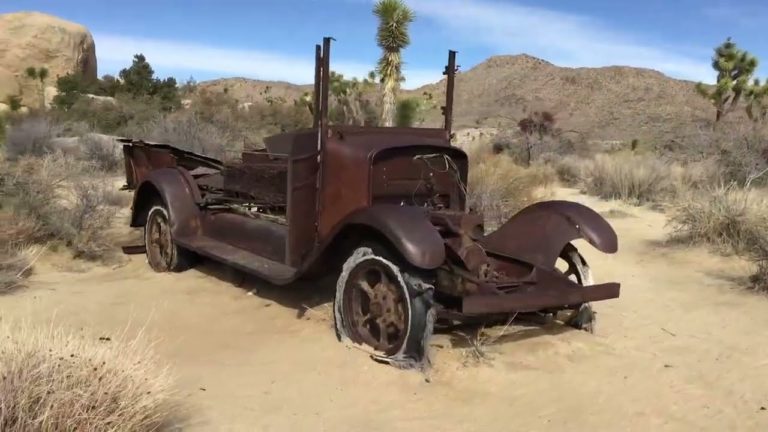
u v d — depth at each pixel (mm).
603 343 5547
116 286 6922
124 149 8719
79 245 7949
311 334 5469
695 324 6113
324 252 5355
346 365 4824
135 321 5785
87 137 17547
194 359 4918
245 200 7309
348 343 5188
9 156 15242
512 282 5426
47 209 8273
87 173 12672
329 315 5953
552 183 17047
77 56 53000
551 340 5555
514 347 5367
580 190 16312
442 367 4855
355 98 17547
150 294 6660
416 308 4715
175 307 6246
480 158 16891
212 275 7430
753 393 4570
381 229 4770
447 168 6066
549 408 4305
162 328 5637
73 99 34688
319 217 5746
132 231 9570
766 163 14797
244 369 4738
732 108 27078
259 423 3918
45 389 3164
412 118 15320
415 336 4730
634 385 4691
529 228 5871
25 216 8094
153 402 3615
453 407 4281
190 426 3812
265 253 6477
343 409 4184
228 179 7629
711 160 15234
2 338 3541
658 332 5883
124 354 3982
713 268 8172
